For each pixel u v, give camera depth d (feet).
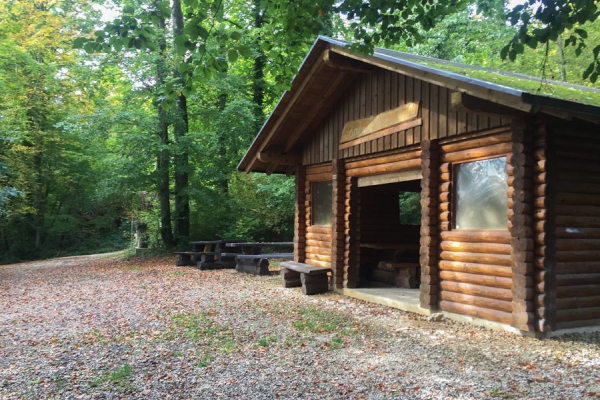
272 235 72.38
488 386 15.03
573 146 20.49
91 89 73.00
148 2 58.39
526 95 16.48
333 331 22.93
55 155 81.82
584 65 47.88
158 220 69.41
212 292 35.32
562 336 20.07
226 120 63.62
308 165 38.45
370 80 30.37
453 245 24.12
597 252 21.11
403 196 63.00
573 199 20.47
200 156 65.21
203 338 21.95
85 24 70.38
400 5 19.25
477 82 18.67
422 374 16.42
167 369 17.57
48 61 76.59
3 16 67.62
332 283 34.42
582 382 15.02
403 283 34.32
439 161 25.26
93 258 72.28
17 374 17.42
